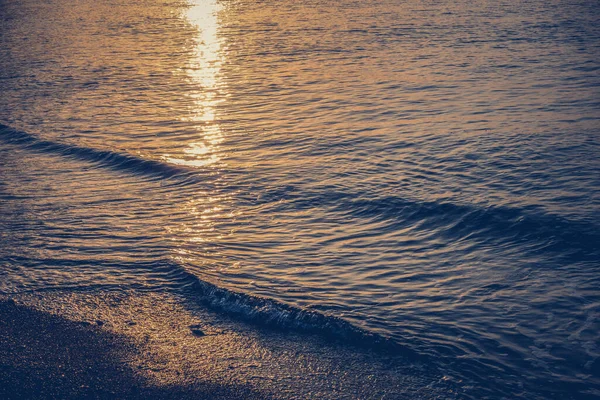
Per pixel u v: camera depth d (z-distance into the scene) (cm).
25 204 1211
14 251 992
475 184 1205
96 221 1112
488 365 675
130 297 838
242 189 1247
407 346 709
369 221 1084
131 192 1262
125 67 2770
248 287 852
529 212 1058
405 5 4488
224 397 632
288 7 4844
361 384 651
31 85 2438
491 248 962
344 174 1298
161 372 673
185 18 4575
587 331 727
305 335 743
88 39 3700
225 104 2011
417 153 1402
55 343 726
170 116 1888
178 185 1289
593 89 1933
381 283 861
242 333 750
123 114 1938
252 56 2892
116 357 699
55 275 905
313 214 1119
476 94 1938
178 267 915
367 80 2234
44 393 638
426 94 1973
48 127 1805
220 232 1052
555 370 662
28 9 5403
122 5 5534
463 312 779
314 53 2855
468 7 4228
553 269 885
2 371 674
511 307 787
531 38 2958
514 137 1469
